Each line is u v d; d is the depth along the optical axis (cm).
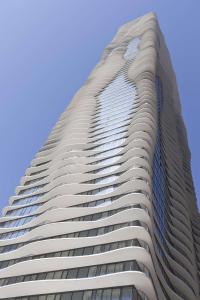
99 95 11131
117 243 5044
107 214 5772
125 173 6269
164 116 10294
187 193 10219
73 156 8000
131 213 5306
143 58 11706
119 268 4616
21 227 6800
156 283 4788
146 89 9412
